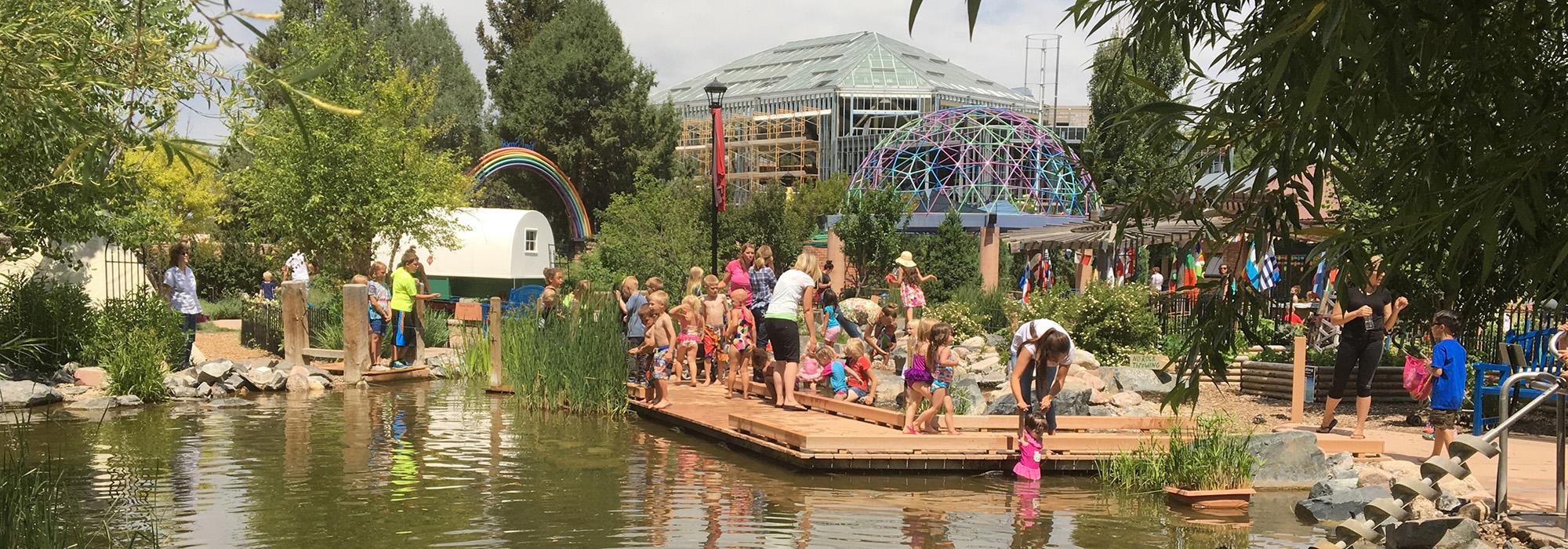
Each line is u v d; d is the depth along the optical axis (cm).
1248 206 312
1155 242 1875
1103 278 2312
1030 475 825
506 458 880
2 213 883
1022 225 3406
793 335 1093
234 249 3297
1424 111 302
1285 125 278
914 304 1772
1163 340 1611
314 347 1698
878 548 602
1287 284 1619
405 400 1260
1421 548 546
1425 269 325
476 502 708
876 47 7600
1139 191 334
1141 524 670
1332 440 863
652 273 2777
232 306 2788
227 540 599
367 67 2408
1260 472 798
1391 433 991
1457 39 277
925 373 903
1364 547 537
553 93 5434
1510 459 818
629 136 5475
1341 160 308
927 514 690
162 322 1358
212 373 1295
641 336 1271
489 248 2912
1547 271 298
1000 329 2019
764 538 622
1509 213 301
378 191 2266
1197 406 1180
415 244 2867
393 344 1507
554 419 1116
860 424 968
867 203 3050
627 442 972
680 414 1050
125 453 875
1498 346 1090
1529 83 315
